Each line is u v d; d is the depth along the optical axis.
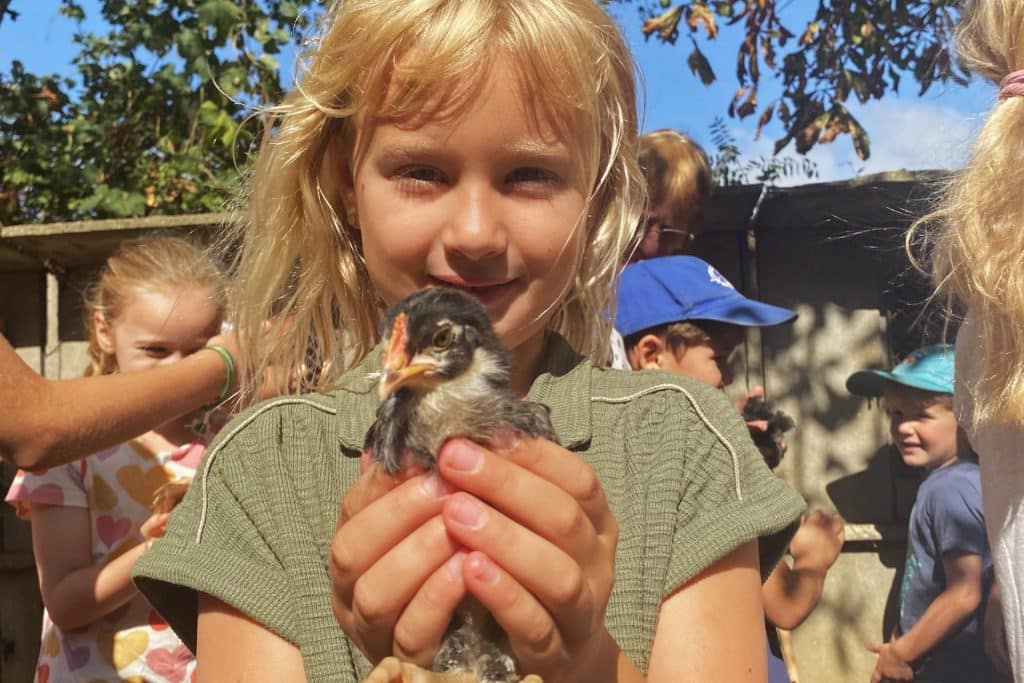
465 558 0.59
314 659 0.69
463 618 0.63
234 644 0.69
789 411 1.75
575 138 0.73
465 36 0.69
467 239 0.70
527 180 0.72
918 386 1.46
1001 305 0.81
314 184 0.81
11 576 1.75
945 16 0.99
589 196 0.75
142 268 1.18
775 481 0.74
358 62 0.72
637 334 1.26
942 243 0.90
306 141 0.80
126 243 1.29
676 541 0.71
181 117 2.22
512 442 0.63
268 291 0.84
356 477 0.73
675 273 1.28
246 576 0.70
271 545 0.71
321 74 0.76
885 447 1.73
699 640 0.68
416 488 0.61
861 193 1.53
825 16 1.93
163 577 0.70
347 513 0.65
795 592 1.34
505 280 0.72
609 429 0.75
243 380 0.89
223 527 0.72
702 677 0.67
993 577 1.31
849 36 1.91
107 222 1.57
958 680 1.33
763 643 0.70
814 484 1.74
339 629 0.69
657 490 0.72
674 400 0.76
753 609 0.70
